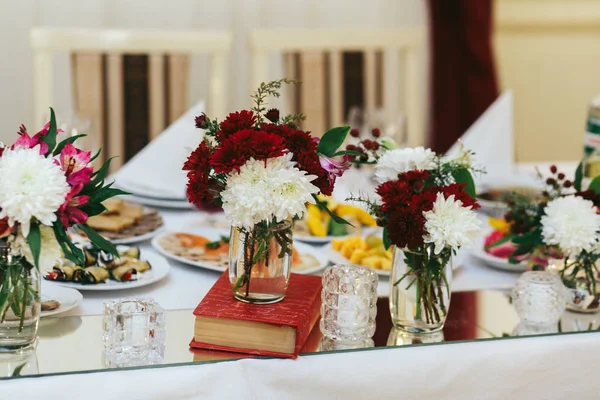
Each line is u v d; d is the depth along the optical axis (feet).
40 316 3.42
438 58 9.92
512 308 3.86
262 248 3.22
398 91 10.32
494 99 9.89
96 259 3.93
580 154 11.41
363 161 3.75
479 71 9.84
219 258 4.30
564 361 3.47
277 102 9.07
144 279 3.88
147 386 2.96
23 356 3.05
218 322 3.17
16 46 9.18
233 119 3.08
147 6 9.48
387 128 6.25
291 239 3.31
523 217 4.01
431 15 9.86
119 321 3.04
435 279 3.42
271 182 2.95
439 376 3.30
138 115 7.22
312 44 7.70
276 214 2.99
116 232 4.60
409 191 3.28
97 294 3.76
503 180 6.04
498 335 3.51
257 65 7.62
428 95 10.26
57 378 2.91
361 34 7.80
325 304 3.36
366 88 7.82
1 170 2.81
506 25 10.71
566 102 11.19
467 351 3.36
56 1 9.19
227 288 3.47
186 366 3.06
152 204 5.40
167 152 5.60
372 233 4.64
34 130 6.91
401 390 3.25
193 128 5.67
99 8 9.32
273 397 3.12
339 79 7.75
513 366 3.39
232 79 9.96
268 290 3.28
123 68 7.15
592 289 3.84
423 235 3.25
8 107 9.29
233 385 3.07
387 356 3.26
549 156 11.36
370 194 5.50
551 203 3.86
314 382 3.15
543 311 3.61
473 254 4.63
